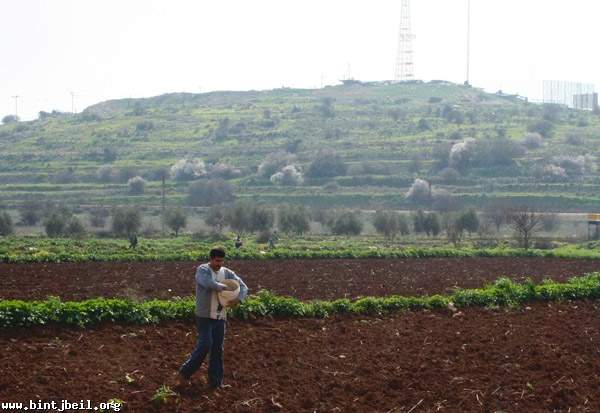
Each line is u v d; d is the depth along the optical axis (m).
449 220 106.88
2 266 53.78
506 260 67.62
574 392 20.27
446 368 22.36
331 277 49.78
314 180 171.38
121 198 158.50
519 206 118.75
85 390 18.41
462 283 47.75
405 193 155.50
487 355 24.02
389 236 104.12
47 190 168.25
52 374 19.45
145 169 188.12
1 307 24.64
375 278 49.78
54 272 49.97
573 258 71.06
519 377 21.67
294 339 25.80
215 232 108.94
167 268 54.25
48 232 97.31
